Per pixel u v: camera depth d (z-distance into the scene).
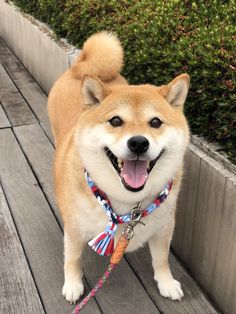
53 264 0.63
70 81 0.74
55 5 1.09
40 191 0.78
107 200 0.51
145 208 0.52
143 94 0.50
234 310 0.55
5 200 0.76
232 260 0.53
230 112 0.57
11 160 0.87
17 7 1.42
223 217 0.53
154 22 0.74
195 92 0.62
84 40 0.98
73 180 0.52
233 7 0.74
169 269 0.61
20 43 1.39
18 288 0.59
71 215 0.54
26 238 0.67
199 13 0.74
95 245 0.51
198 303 0.58
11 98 1.15
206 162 0.55
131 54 0.77
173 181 0.53
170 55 0.67
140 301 0.58
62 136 0.66
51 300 0.57
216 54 0.61
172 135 0.49
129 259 0.64
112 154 0.49
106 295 0.59
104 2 0.94
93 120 0.50
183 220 0.63
